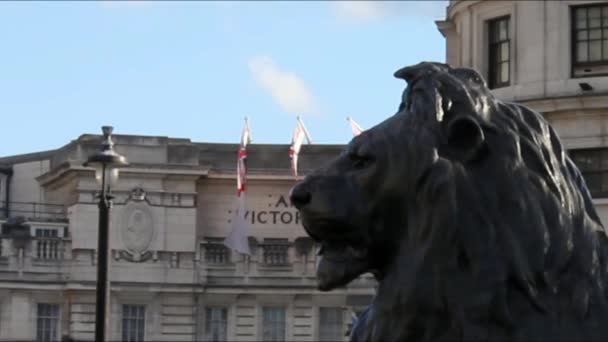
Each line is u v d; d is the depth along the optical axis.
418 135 3.39
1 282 74.62
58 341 74.88
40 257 75.69
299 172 81.31
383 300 3.42
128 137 78.38
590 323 3.36
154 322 77.19
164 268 77.81
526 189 3.38
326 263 3.49
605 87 43.59
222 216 80.69
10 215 83.06
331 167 3.47
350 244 3.46
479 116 3.40
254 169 80.94
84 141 76.69
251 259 78.31
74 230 75.62
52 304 75.56
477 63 46.25
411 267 3.37
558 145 3.53
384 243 3.44
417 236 3.37
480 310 3.29
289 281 77.94
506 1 45.53
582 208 3.48
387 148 3.40
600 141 43.44
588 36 44.31
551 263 3.36
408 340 3.36
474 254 3.31
